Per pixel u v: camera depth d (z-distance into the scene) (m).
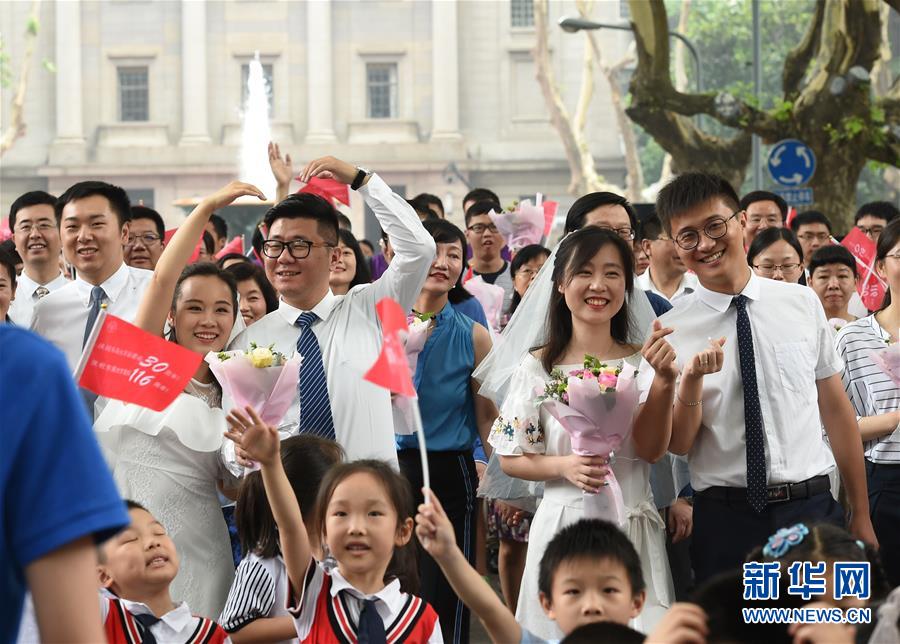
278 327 5.76
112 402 5.44
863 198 44.50
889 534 6.29
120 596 4.54
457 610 6.27
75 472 2.34
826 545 3.52
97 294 6.82
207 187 59.44
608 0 58.53
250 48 59.78
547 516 5.31
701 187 5.35
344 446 5.59
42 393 2.34
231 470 5.31
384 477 4.39
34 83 59.53
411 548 4.75
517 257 8.92
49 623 2.33
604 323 5.43
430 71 60.12
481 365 6.14
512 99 60.41
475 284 9.65
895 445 6.27
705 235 5.34
